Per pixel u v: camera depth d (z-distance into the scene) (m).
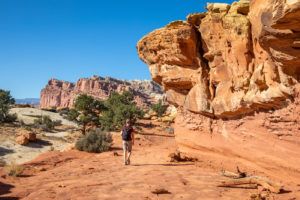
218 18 12.43
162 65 15.94
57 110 89.06
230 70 12.24
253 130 11.10
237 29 11.33
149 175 11.66
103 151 20.89
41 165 15.23
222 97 12.66
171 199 8.49
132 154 18.19
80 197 8.85
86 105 51.62
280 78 9.23
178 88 15.77
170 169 12.80
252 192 9.05
